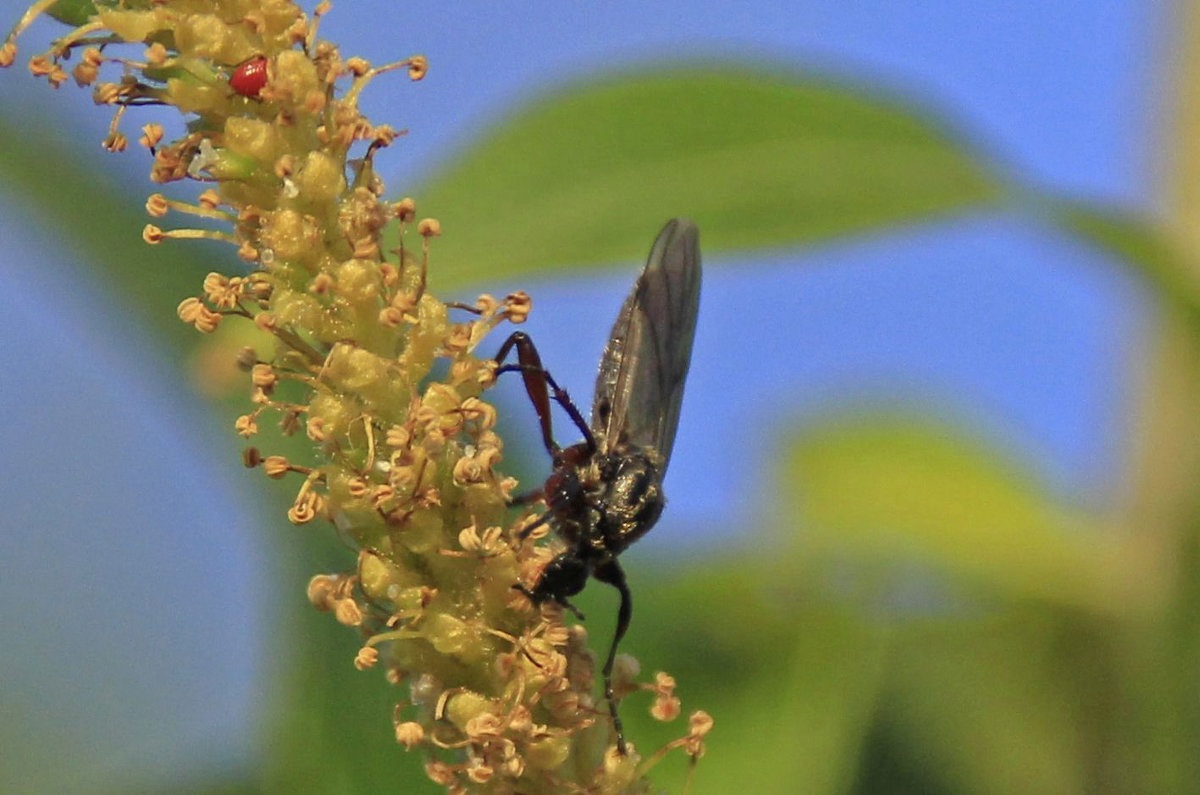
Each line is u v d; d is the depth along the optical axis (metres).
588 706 0.21
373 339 0.21
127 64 0.21
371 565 0.21
